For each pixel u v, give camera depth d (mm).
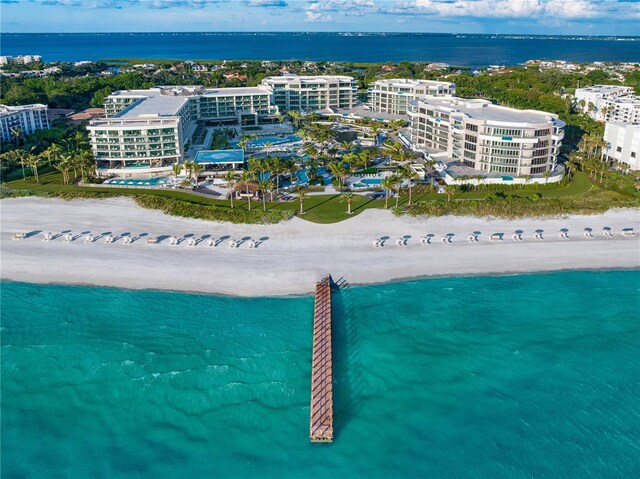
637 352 96375
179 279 120250
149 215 151375
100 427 80812
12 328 102938
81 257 129625
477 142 180375
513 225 144375
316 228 142500
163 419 82250
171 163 198875
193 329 102812
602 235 139375
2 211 154875
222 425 81188
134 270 123875
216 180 181625
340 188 171375
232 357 94875
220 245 134750
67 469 74062
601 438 78938
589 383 89125
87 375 90562
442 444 77875
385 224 144250
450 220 146250
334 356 95375
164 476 73000
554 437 79062
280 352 96000
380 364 93438
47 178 186000
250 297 113812
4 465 74562
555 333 101688
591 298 113125
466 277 121125
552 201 156250
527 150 172250
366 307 109875
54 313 108000
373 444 77938
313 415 81000
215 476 73000
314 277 120750
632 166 192500
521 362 93875
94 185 177500
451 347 97812
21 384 88688
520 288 116875
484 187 169500
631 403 85062
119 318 106312
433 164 185875
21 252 131875
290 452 76750
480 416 82688
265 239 137375
